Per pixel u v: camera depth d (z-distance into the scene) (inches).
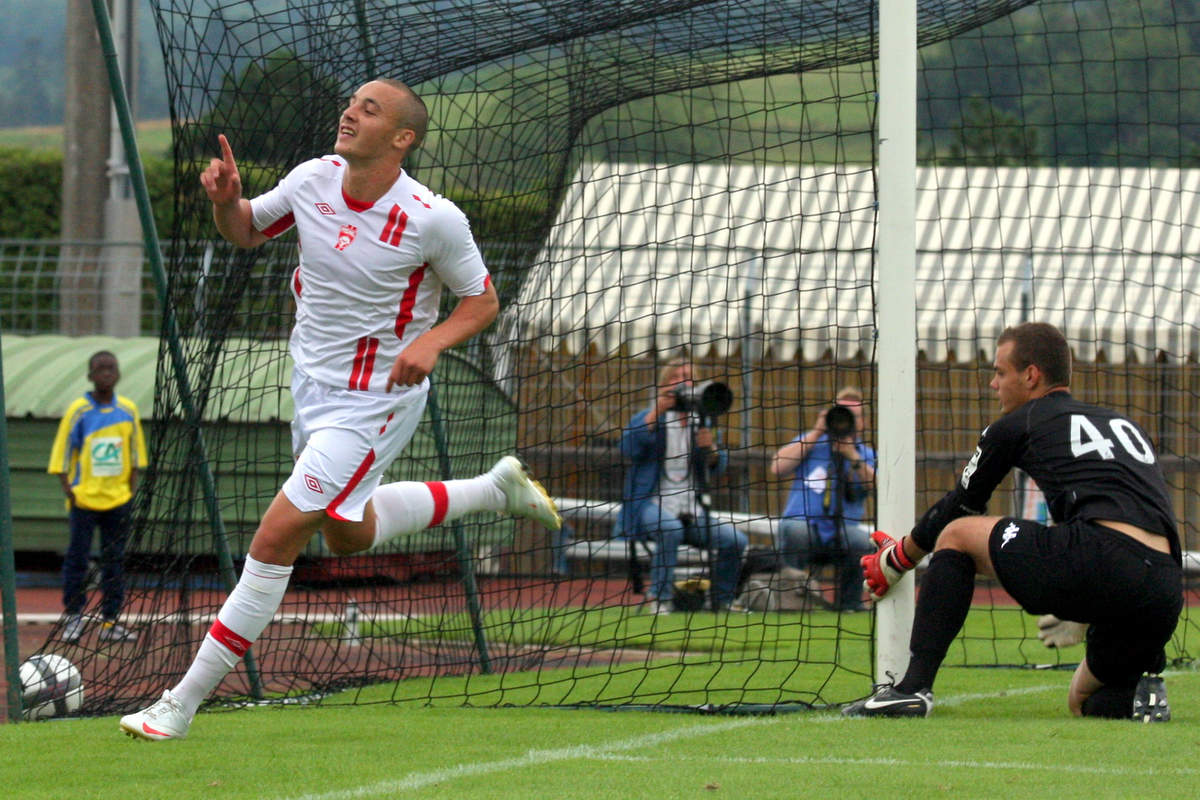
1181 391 1173.1
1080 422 643.5
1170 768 512.7
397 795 461.4
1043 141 1726.1
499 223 989.2
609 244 1755.7
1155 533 620.7
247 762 538.6
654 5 854.5
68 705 711.7
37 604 1499.8
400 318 601.0
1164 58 1064.8
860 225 1765.5
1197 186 1717.5
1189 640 1099.9
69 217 2057.1
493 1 855.7
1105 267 1721.2
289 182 612.4
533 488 727.7
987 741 580.7
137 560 789.2
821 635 1117.1
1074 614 625.0
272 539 588.4
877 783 479.5
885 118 708.7
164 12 763.4
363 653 1015.0
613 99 956.6
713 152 946.7
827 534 1312.7
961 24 964.6
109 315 1927.9
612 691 815.1
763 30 858.8
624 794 459.5
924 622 661.3
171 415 789.9
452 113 933.8
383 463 607.8
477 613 925.2
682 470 1279.5
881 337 706.2
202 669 594.2
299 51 820.6
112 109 2076.8
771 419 1710.1
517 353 983.6
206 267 808.9
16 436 1695.4
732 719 673.0
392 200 592.4
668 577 1259.2
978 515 689.0
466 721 673.6
